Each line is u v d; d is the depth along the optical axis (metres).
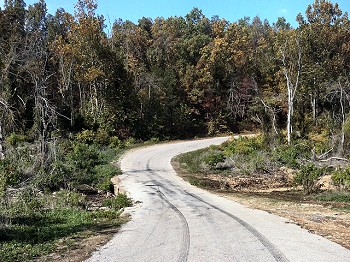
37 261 8.33
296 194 19.11
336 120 43.31
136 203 16.91
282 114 54.06
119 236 10.48
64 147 29.97
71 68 45.41
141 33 66.62
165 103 51.34
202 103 58.97
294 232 10.17
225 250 8.57
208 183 22.72
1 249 9.15
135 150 38.53
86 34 45.66
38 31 45.16
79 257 8.53
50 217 13.80
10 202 15.84
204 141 47.41
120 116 45.78
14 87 34.72
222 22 65.56
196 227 11.25
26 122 34.78
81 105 47.44
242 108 60.06
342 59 49.12
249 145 34.28
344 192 17.98
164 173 26.53
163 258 8.14
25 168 21.56
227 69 60.41
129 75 48.09
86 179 23.52
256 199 17.03
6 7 50.34
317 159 28.92
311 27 47.59
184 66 61.72
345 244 8.88
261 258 7.89
